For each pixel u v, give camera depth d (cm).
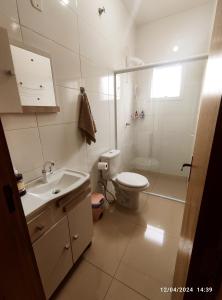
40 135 123
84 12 154
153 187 265
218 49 54
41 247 94
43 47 117
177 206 217
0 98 93
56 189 126
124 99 261
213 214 42
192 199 72
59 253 109
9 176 47
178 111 274
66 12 134
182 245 88
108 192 225
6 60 93
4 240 47
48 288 103
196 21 240
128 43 257
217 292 46
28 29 105
